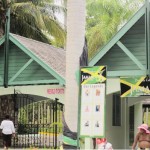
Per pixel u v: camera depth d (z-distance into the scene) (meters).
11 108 22.34
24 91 20.08
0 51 20.38
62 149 12.56
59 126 20.80
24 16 26.31
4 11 22.70
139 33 17.61
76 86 12.82
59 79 19.05
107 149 13.12
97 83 11.42
